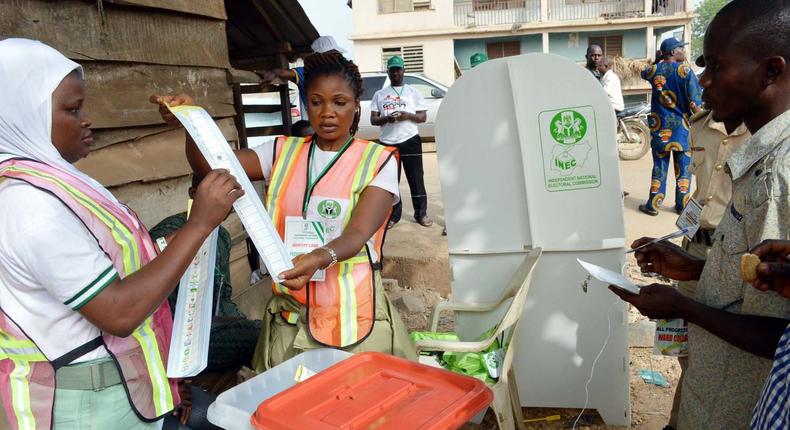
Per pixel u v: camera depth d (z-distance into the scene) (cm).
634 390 315
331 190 178
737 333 139
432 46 2008
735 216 146
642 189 777
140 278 129
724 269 149
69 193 128
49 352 132
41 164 128
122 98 270
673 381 324
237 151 190
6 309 129
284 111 485
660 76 609
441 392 139
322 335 181
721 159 247
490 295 286
